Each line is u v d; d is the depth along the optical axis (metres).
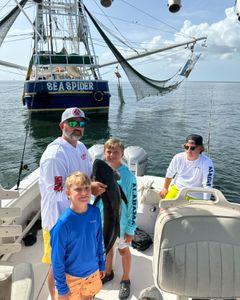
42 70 20.36
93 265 2.15
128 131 18.33
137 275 2.92
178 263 2.00
